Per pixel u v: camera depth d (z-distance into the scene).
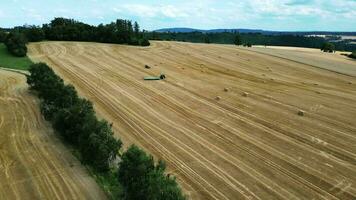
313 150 31.50
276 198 23.69
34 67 46.06
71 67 64.88
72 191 23.89
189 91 50.50
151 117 39.31
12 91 47.41
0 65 63.25
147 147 31.19
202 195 23.77
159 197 19.55
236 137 33.97
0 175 25.94
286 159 29.52
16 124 35.72
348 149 31.92
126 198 21.69
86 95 47.19
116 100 45.38
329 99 48.75
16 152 29.52
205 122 38.00
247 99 47.25
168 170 27.00
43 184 24.78
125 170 21.39
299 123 38.41
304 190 24.75
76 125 29.41
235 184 25.31
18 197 23.30
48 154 29.16
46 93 35.69
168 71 63.88
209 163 28.41
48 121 36.53
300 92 52.06
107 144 26.09
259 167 27.97
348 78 65.38
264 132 35.47
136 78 57.91
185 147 31.41
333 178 26.53
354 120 39.94
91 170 26.55
